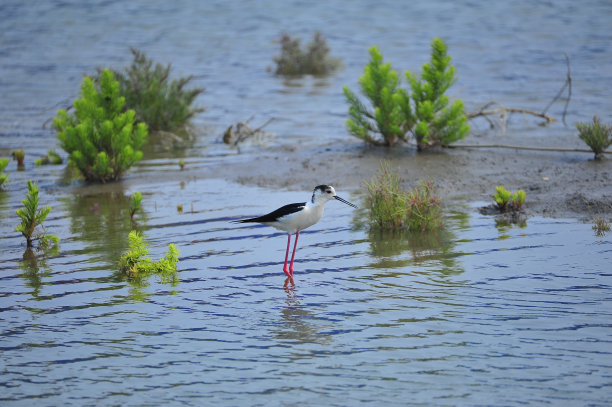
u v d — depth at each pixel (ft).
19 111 94.17
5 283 37.35
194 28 174.29
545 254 39.17
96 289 36.42
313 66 120.37
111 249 42.93
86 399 25.48
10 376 27.25
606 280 34.99
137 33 167.94
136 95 81.10
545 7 184.55
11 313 33.32
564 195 49.98
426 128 62.13
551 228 43.91
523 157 61.16
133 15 198.80
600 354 27.50
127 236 45.47
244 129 78.95
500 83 103.04
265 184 57.93
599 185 51.44
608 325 29.96
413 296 34.12
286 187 56.65
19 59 136.36
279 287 36.17
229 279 37.60
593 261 37.68
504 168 58.29
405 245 42.29
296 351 28.78
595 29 148.36
